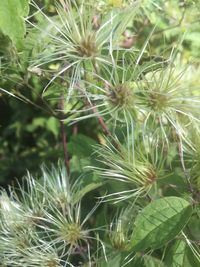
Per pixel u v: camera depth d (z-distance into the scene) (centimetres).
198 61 24
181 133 23
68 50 23
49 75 25
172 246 23
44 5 27
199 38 32
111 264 23
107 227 25
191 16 32
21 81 27
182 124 23
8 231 25
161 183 23
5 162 47
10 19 24
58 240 24
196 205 22
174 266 23
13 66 25
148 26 31
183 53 31
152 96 22
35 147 48
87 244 24
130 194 24
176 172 23
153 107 22
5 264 25
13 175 46
